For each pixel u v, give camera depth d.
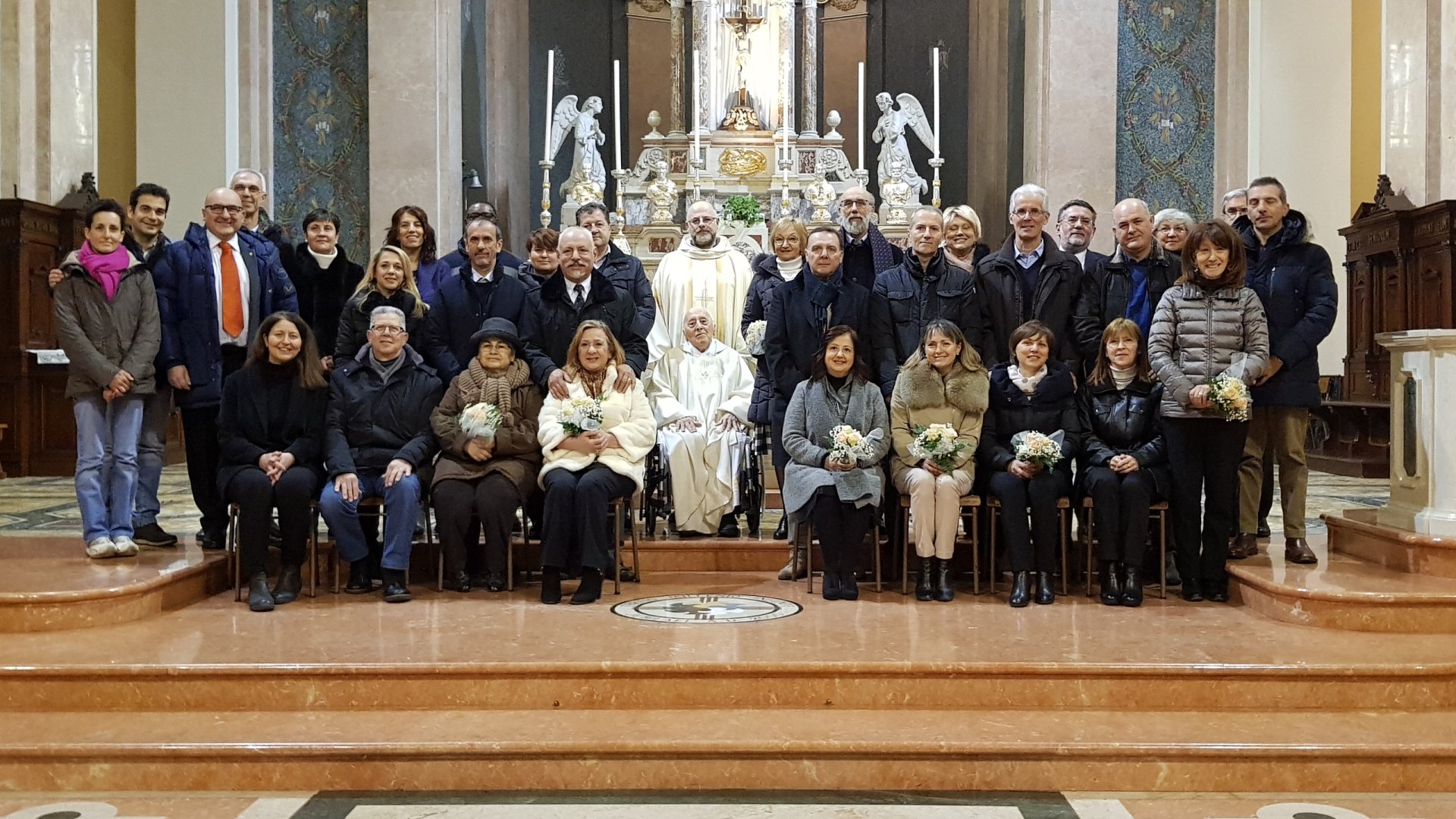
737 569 6.13
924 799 3.69
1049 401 5.42
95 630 4.66
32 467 9.69
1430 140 9.23
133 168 10.88
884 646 4.40
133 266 5.44
